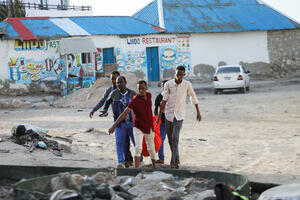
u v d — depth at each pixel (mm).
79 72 31688
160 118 8797
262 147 10820
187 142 11719
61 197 5008
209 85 33625
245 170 8336
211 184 6035
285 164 8812
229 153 10148
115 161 9117
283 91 27297
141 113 7941
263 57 38250
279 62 38594
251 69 38062
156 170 6691
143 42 34438
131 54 34031
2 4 42656
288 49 38656
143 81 7914
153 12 38312
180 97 8477
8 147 9133
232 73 27062
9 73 30250
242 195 5520
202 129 14250
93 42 30141
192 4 39812
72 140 11906
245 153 10102
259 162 9078
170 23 36281
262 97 23953
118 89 8539
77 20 34594
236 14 39125
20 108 23781
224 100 23484
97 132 13414
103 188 5195
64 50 29109
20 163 7887
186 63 35938
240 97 24625
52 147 9914
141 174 6473
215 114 18172
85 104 23859
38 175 6512
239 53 37625
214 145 11250
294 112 17797
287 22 38750
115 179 6270
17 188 5273
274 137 12289
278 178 7602
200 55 36344
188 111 19531
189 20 37094
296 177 7664
